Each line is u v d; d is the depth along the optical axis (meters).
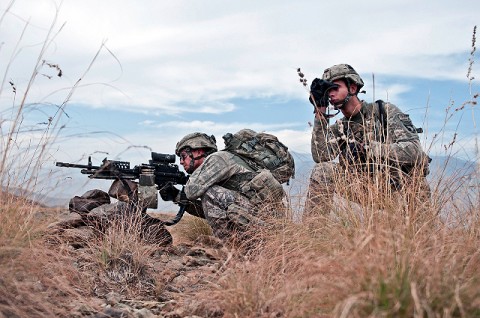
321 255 4.00
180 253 6.38
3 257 3.67
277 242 4.72
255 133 6.60
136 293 4.65
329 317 3.09
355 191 4.77
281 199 6.11
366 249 3.50
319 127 6.08
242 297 3.75
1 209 3.91
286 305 3.57
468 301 2.95
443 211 4.43
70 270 4.50
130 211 6.22
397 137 5.62
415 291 2.72
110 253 4.95
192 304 4.06
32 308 3.49
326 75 5.94
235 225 5.95
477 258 3.55
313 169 5.77
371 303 2.92
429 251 3.56
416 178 4.98
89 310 3.87
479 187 4.50
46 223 4.19
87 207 6.33
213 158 6.18
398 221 4.08
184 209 6.80
